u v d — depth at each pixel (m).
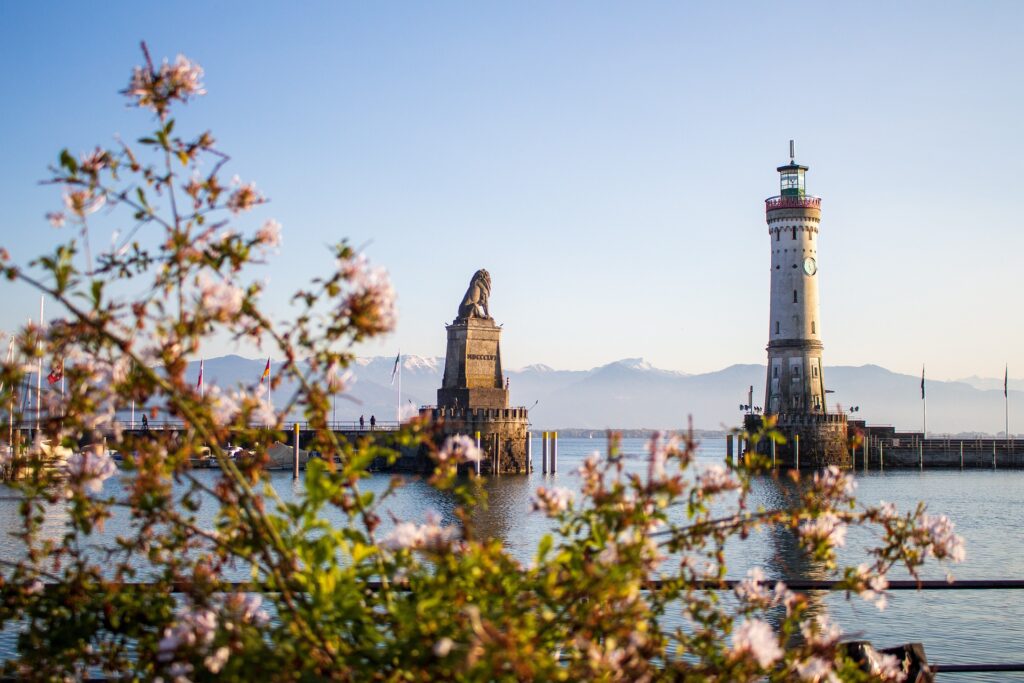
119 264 7.45
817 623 8.84
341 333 7.15
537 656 6.22
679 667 7.26
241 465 7.78
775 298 162.25
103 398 7.20
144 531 7.77
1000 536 75.56
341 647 6.85
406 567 7.51
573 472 7.77
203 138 7.30
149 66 7.23
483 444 145.50
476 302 154.88
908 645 12.44
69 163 6.96
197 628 6.89
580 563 7.30
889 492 121.19
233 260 7.21
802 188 162.75
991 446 177.88
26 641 7.89
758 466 8.05
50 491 8.26
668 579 8.53
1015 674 32.06
